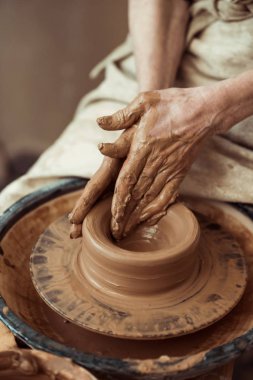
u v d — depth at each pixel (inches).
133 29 55.1
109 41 104.4
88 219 42.1
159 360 34.4
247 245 50.0
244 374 75.6
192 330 38.8
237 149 50.7
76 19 102.8
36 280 42.8
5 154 115.0
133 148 42.3
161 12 53.7
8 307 38.8
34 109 115.2
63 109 114.1
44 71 110.1
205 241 47.5
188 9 54.9
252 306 44.1
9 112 116.0
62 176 53.2
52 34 105.5
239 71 51.1
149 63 52.4
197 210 53.1
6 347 36.0
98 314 39.6
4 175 110.8
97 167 51.6
